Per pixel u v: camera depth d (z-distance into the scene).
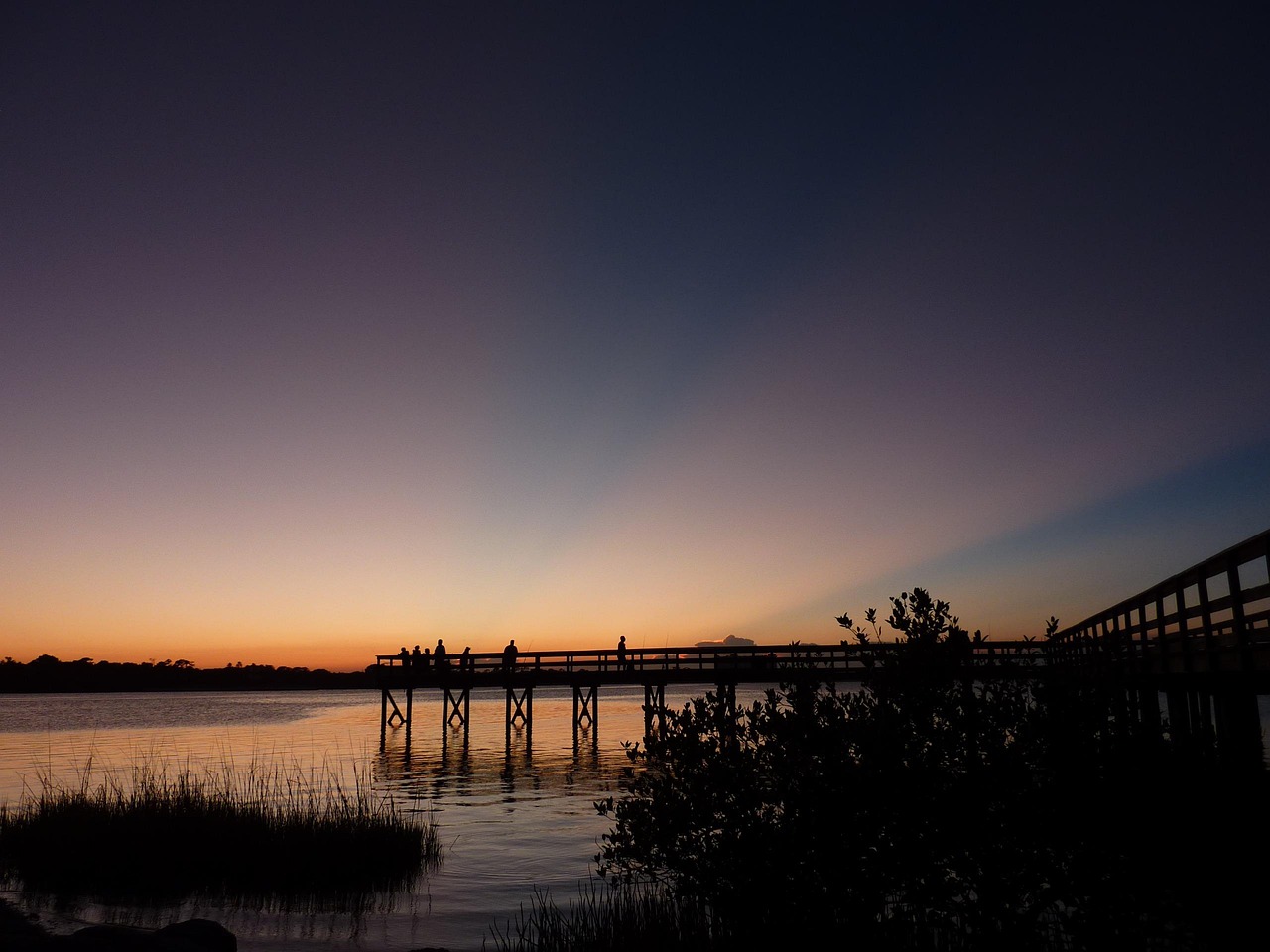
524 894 11.42
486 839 15.34
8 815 14.84
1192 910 7.36
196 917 10.04
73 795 15.02
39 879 11.60
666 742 7.29
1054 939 6.41
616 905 8.66
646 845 7.17
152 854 12.23
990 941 6.18
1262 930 7.41
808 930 6.54
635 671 33.25
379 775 25.14
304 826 13.34
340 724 54.97
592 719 35.28
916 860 6.32
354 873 12.12
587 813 18.31
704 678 32.12
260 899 11.09
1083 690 6.45
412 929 9.84
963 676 6.65
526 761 30.05
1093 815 6.10
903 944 6.46
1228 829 8.30
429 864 13.20
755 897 6.67
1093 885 6.00
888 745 6.46
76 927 9.63
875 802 6.44
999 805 6.29
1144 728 6.49
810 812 6.69
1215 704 11.45
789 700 6.99
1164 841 6.44
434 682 36.94
